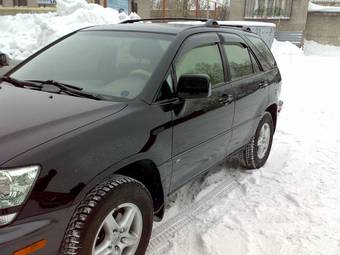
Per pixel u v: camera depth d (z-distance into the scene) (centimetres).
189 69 336
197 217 366
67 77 329
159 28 364
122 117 261
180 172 325
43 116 248
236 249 320
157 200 306
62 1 1437
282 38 2838
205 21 436
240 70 423
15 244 197
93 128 242
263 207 393
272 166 511
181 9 2717
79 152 227
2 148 210
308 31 2962
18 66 368
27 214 203
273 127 525
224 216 370
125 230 262
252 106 436
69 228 224
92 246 233
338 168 511
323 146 601
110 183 245
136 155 264
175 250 314
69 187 218
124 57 331
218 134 371
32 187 205
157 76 301
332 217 380
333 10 2872
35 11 1831
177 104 303
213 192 421
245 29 495
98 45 357
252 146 471
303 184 455
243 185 443
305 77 1338
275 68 529
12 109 258
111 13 1432
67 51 363
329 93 1050
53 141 222
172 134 299
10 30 1355
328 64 1775
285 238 340
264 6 2833
